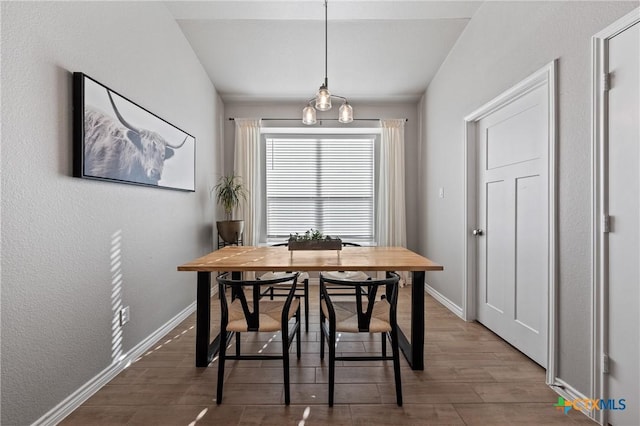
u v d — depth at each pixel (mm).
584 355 1702
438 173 3824
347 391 1872
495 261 2709
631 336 1454
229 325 1828
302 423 1604
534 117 2193
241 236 4383
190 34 3141
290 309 2018
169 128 2750
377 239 4699
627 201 1462
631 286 1449
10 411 1365
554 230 1902
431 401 1778
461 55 3158
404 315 3229
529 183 2260
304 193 4789
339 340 2592
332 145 4797
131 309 2232
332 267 2008
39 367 1498
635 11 1388
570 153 1794
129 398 1806
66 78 1647
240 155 4520
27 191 1430
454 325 2932
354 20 2947
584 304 1702
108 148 1920
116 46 2059
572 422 1610
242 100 4551
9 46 1346
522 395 1833
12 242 1364
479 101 2803
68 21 1658
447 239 3531
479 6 2748
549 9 1939
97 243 1885
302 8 2740
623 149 1480
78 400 1728
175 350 2428
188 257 3256
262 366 2174
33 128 1459
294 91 4289
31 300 1455
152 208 2525
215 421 1619
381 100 4590
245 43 3285
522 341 2346
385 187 4570
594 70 1599
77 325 1731
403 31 3113
